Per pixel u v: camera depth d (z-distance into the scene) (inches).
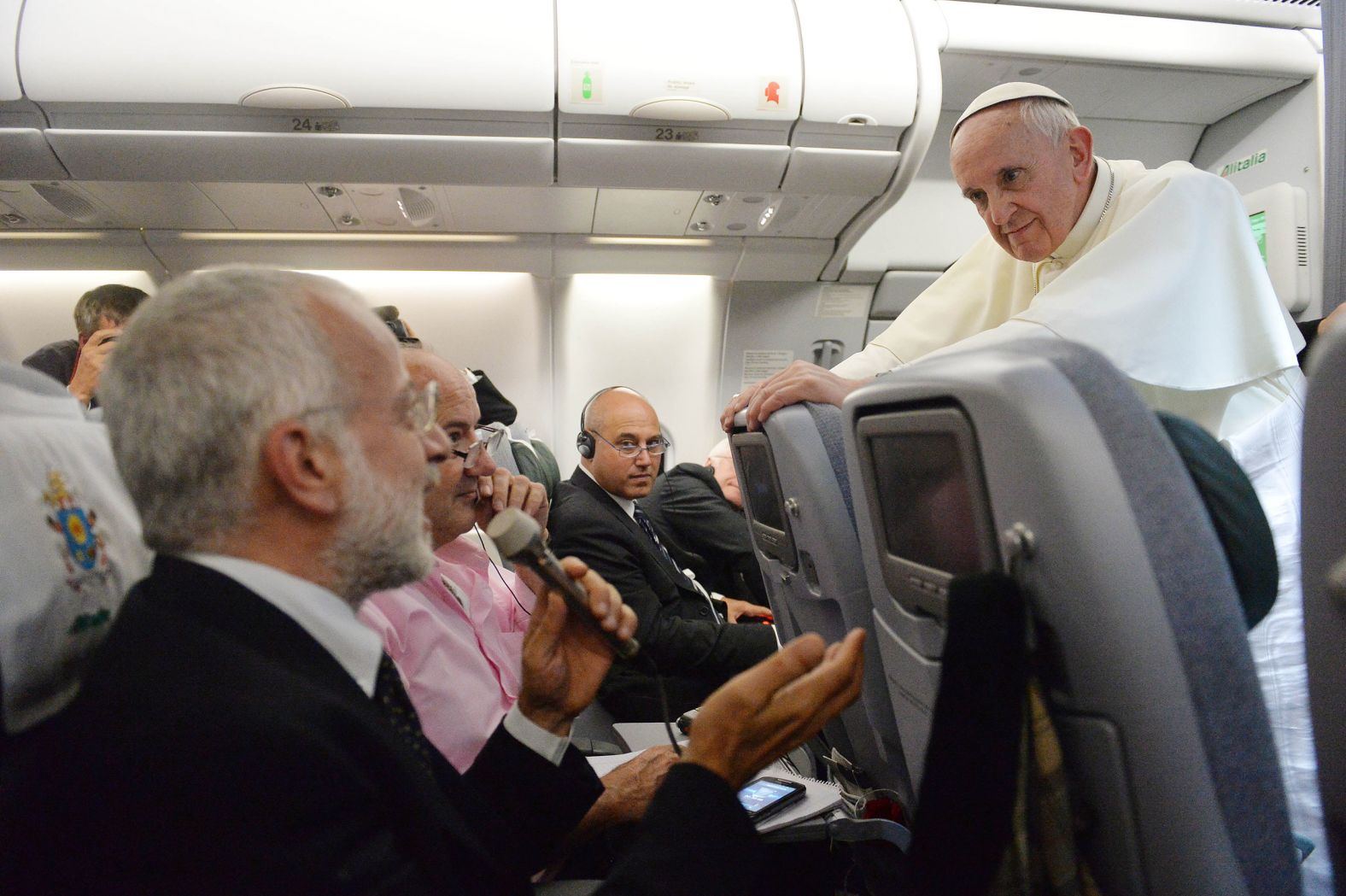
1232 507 28.3
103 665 26.3
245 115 103.0
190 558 29.0
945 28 117.6
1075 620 24.6
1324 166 129.9
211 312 28.5
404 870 25.9
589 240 132.9
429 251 131.6
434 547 59.2
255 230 125.2
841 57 109.9
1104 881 27.0
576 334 144.3
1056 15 122.1
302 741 24.7
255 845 23.2
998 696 25.4
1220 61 126.6
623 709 91.0
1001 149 67.5
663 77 106.3
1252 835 24.9
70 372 100.3
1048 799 26.2
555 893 44.1
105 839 23.4
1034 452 24.2
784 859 63.1
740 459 62.4
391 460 31.0
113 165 105.4
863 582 49.8
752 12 108.9
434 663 52.6
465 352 142.1
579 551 92.4
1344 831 21.4
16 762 27.0
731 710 30.4
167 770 23.7
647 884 27.5
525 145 108.9
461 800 38.9
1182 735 24.0
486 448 65.2
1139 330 56.6
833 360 151.7
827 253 138.9
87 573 32.8
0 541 28.7
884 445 35.0
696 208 123.8
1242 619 24.9
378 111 104.2
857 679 31.8
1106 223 69.1
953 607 26.5
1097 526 23.8
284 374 28.4
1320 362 19.5
